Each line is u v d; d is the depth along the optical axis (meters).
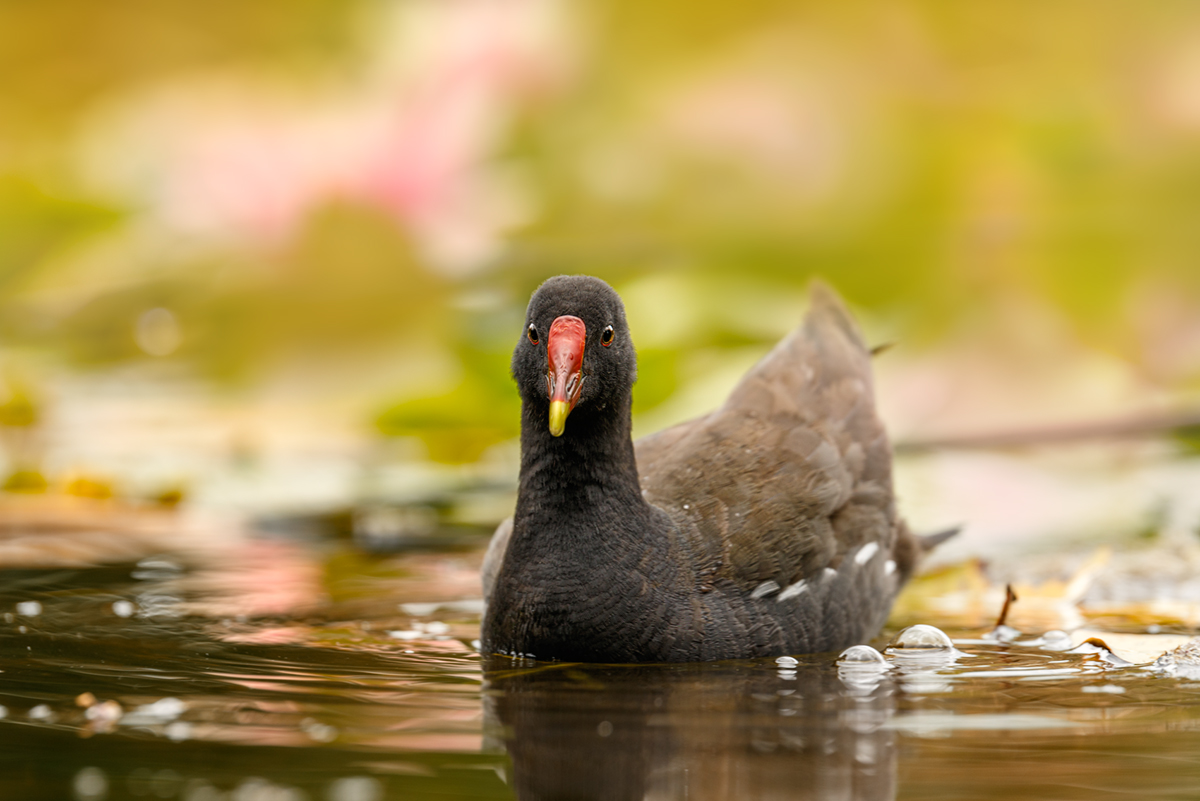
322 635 7.66
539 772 5.11
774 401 8.47
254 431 14.18
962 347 14.62
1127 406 13.75
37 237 20.58
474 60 16.78
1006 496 11.99
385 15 17.78
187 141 20.34
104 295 18.94
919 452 13.35
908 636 7.49
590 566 7.22
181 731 5.60
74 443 13.83
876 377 14.16
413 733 5.61
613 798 4.88
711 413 8.86
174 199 17.11
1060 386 14.12
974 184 18.41
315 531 11.16
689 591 7.30
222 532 11.09
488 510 11.96
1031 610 8.59
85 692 6.24
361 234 16.33
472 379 14.05
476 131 16.44
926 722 5.80
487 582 7.97
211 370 17.16
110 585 9.02
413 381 15.30
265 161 16.61
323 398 15.47
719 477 7.89
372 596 8.79
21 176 21.12
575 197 17.98
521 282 16.31
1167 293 15.66
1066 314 15.27
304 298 16.52
